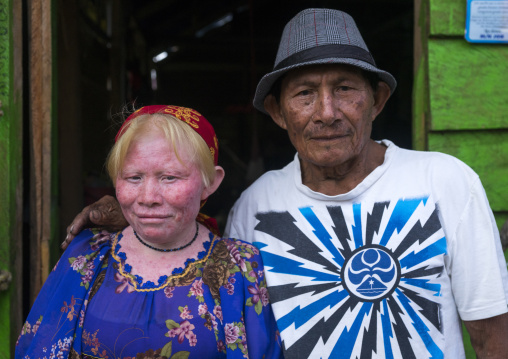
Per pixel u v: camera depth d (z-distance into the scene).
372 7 4.70
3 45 1.42
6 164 1.42
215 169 1.15
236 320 1.07
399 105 4.59
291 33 1.18
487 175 1.54
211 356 1.06
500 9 1.49
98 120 3.39
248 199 1.32
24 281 1.79
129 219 1.09
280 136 6.30
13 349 1.45
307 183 1.28
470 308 1.12
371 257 1.14
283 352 1.15
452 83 1.52
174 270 1.10
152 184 1.04
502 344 1.12
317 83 1.11
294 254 1.19
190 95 6.52
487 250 1.11
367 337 1.12
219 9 5.41
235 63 6.39
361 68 1.13
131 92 4.23
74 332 1.08
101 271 1.12
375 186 1.18
